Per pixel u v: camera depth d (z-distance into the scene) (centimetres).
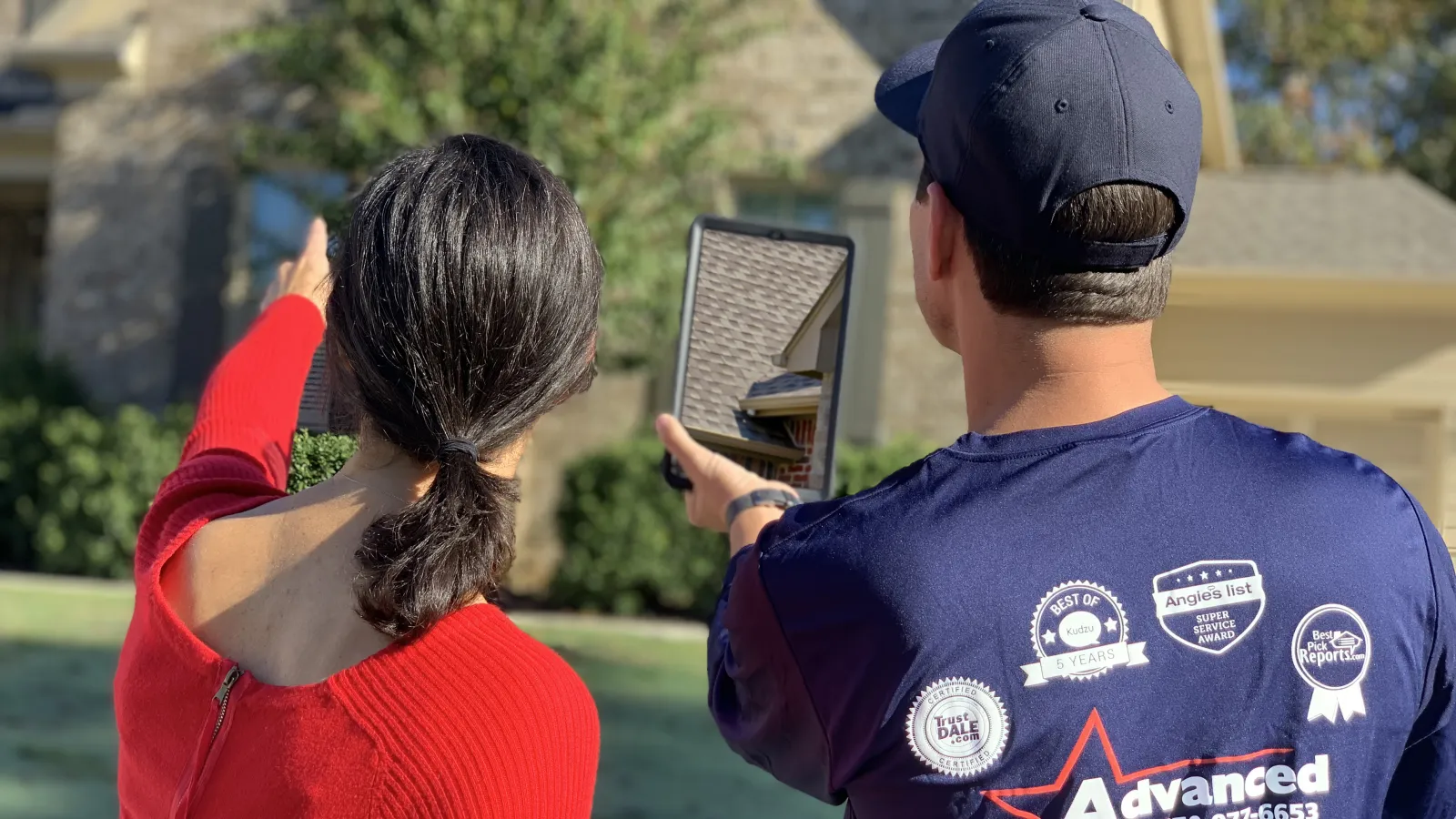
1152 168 110
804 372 166
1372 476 116
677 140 847
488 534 104
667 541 804
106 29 1003
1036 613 107
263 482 132
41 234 1330
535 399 109
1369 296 397
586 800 110
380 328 105
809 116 954
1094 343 115
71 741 429
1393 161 1722
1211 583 108
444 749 101
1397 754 111
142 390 991
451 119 793
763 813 383
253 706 105
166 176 995
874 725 110
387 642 107
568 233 112
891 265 887
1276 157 1711
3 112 1027
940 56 121
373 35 828
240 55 995
